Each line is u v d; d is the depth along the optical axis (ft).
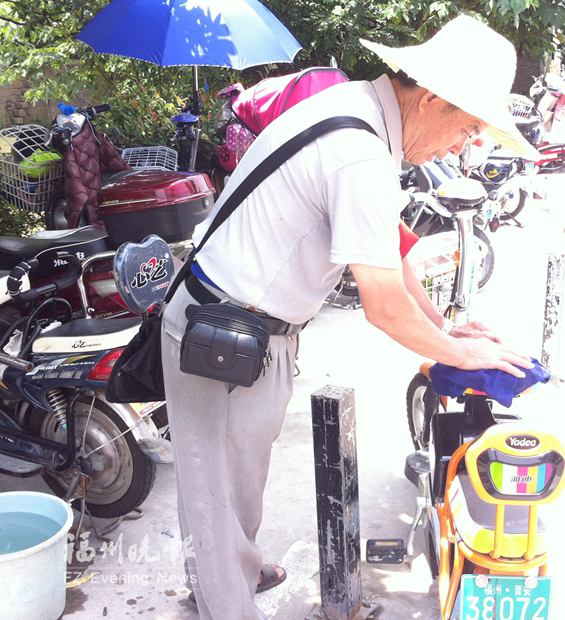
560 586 9.40
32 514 9.40
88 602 9.55
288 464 12.69
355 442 8.73
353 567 8.95
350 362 16.75
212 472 7.68
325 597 9.04
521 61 47.85
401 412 14.42
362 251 6.50
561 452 6.91
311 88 15.20
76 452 10.35
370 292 6.68
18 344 10.91
